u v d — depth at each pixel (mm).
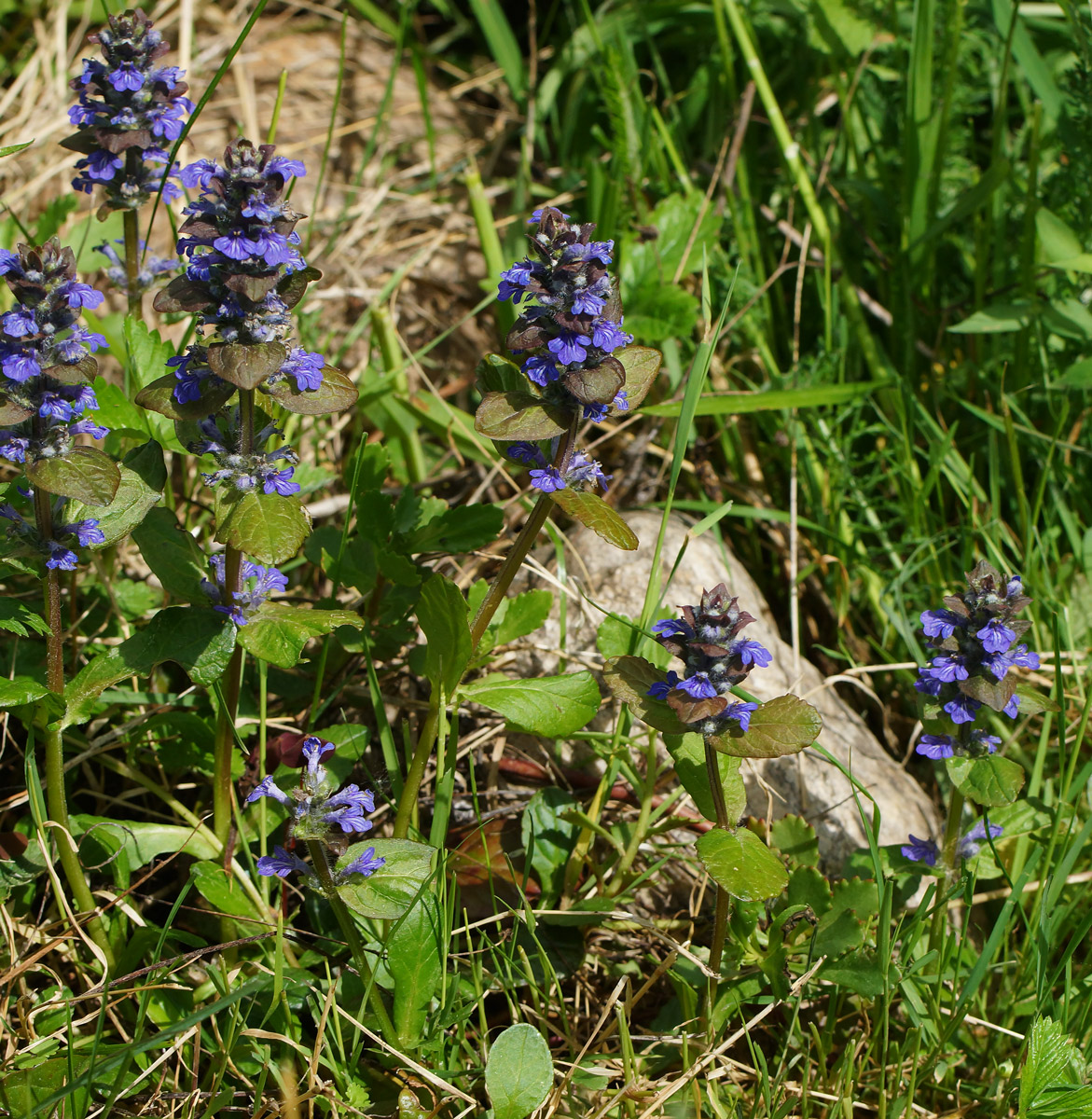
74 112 1521
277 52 2164
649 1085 1492
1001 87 1706
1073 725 1594
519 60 2080
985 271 1714
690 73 2115
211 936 1521
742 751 1453
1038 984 1490
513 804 1571
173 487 1634
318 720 1578
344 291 1766
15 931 1510
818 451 1686
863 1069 1507
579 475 1474
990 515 1652
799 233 1836
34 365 1430
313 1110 1488
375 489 1585
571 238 1444
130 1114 1477
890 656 1638
